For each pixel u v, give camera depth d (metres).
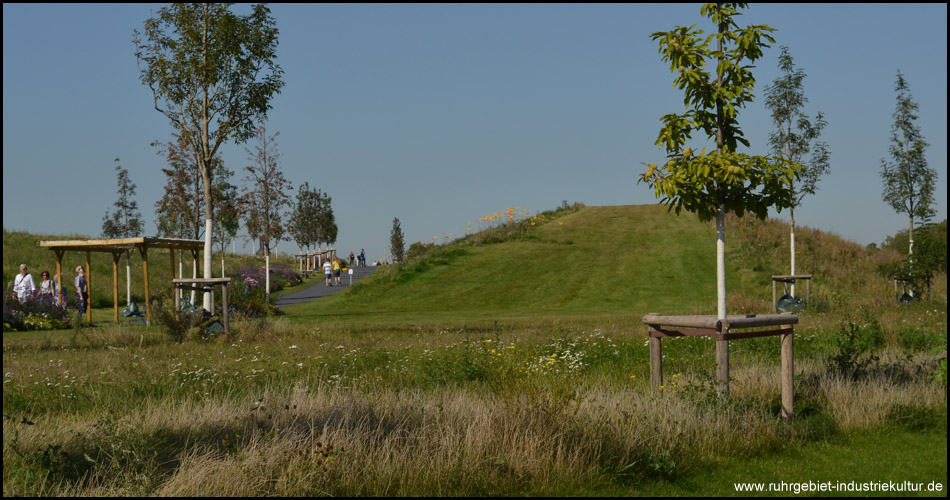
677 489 5.43
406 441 6.03
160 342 17.08
